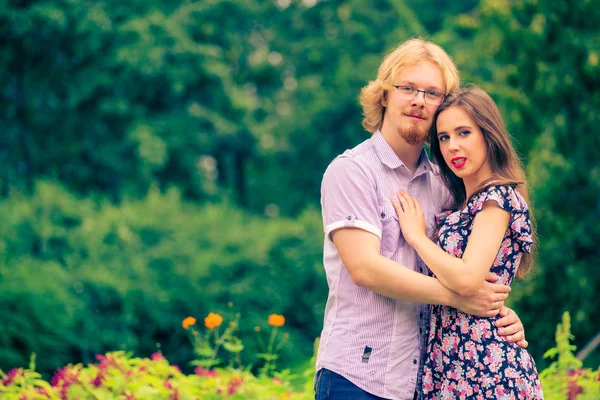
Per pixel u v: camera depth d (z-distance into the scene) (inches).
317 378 126.4
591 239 351.9
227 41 758.5
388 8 820.6
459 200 131.0
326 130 832.9
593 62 351.3
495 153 126.0
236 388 185.0
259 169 868.6
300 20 863.1
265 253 490.6
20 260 400.5
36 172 679.1
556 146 361.7
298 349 457.7
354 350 122.7
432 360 123.8
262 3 806.5
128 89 698.8
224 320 450.3
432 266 119.5
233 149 791.7
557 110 369.1
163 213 504.4
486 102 125.5
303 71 848.9
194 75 697.6
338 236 123.6
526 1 379.6
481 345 120.8
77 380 179.2
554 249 347.3
